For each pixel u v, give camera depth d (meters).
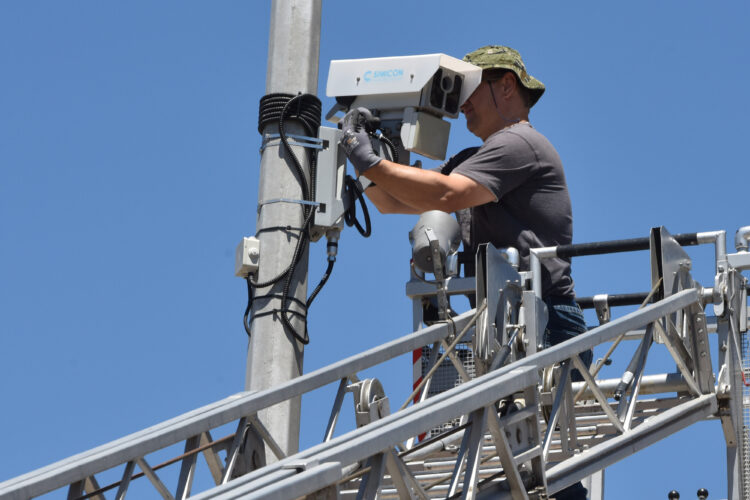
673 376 10.88
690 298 10.14
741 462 10.71
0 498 7.79
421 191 10.36
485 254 9.20
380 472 7.26
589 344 9.05
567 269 10.45
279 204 10.41
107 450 8.36
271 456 9.61
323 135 10.72
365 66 11.41
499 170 10.46
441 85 11.26
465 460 8.36
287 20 10.98
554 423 8.90
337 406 9.35
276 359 10.03
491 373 8.30
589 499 13.46
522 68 11.27
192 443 8.80
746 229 11.59
